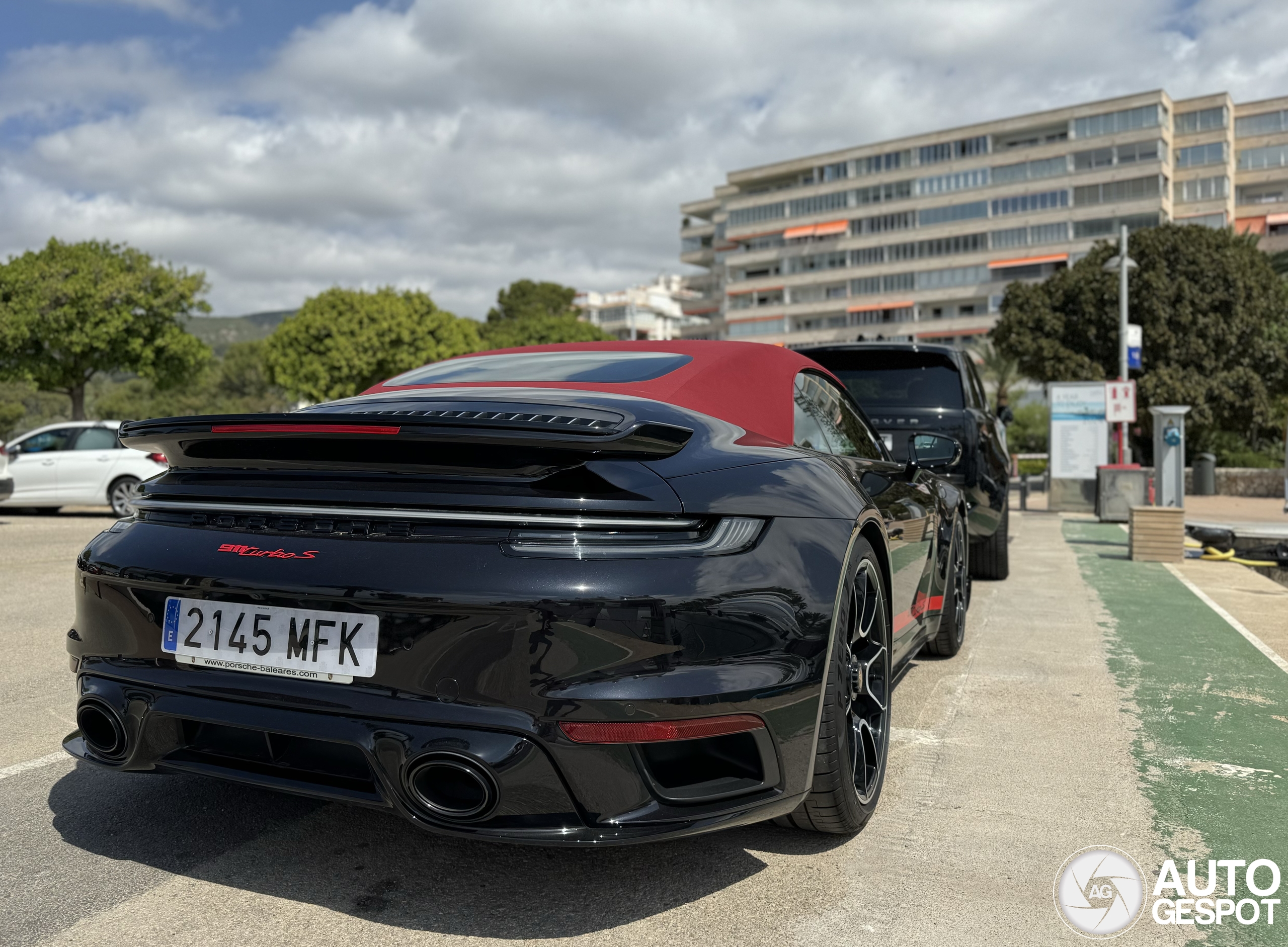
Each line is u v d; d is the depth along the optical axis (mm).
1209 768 3043
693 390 2650
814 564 2150
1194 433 28047
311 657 1941
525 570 1850
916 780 2932
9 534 10695
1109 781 2924
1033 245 70500
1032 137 72688
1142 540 8445
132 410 103000
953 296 73938
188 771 2104
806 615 2094
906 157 76125
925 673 4305
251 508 2078
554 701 1811
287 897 2137
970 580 5543
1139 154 66812
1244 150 71062
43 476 13180
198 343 30938
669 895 2166
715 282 95812
